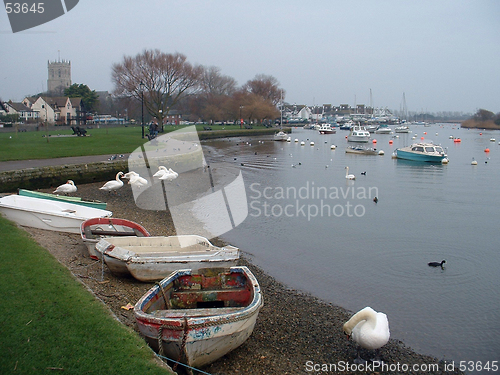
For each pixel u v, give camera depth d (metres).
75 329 7.59
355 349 9.37
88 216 15.53
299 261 14.60
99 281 11.05
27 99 101.94
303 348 9.28
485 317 10.92
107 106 138.62
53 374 6.54
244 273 9.91
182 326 7.45
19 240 11.55
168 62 66.38
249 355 8.80
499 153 55.28
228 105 106.62
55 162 29.28
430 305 11.53
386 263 14.52
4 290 8.54
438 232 18.14
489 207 23.06
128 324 8.73
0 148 35.97
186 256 11.16
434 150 46.22
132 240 12.43
